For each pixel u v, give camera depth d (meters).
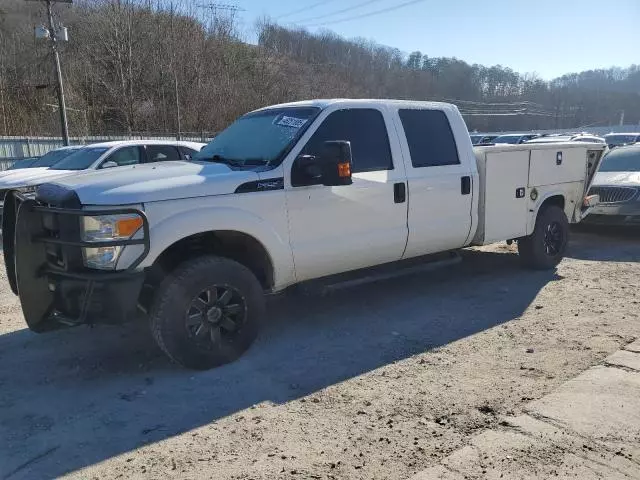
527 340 4.75
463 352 4.53
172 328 4.08
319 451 3.12
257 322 4.52
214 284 4.23
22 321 5.62
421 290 6.43
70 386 4.09
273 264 4.58
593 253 8.34
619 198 9.16
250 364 4.39
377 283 6.76
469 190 5.98
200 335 4.23
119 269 3.92
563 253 7.31
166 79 39.59
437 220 5.71
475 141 30.52
